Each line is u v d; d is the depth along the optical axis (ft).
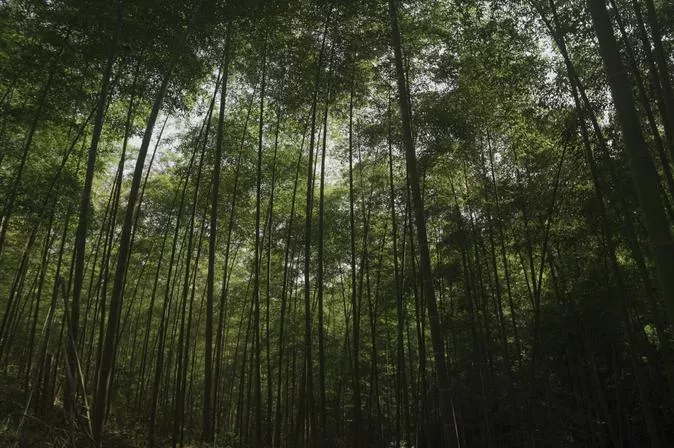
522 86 25.79
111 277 48.78
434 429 44.14
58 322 52.75
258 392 33.50
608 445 36.68
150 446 32.17
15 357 53.83
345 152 38.37
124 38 24.70
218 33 27.35
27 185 30.48
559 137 26.53
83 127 28.50
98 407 17.92
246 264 53.47
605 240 28.86
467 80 28.50
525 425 34.37
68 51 25.36
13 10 25.38
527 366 37.70
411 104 30.60
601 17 8.70
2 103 26.78
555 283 31.78
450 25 26.99
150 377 62.90
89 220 36.42
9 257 43.60
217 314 64.34
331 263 49.19
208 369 31.37
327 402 58.54
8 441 17.08
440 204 36.37
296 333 54.03
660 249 7.25
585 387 33.99
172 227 43.37
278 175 38.93
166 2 23.65
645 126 24.14
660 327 19.22
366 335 53.16
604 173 25.22
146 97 28.78
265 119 35.09
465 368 42.19
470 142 31.63
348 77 29.40
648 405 21.26
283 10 26.09
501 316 34.99
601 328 32.53
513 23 24.04
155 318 66.54
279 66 30.96
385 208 39.83
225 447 36.96
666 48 21.38
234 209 40.32
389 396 55.11
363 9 25.99
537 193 29.73
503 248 34.22
